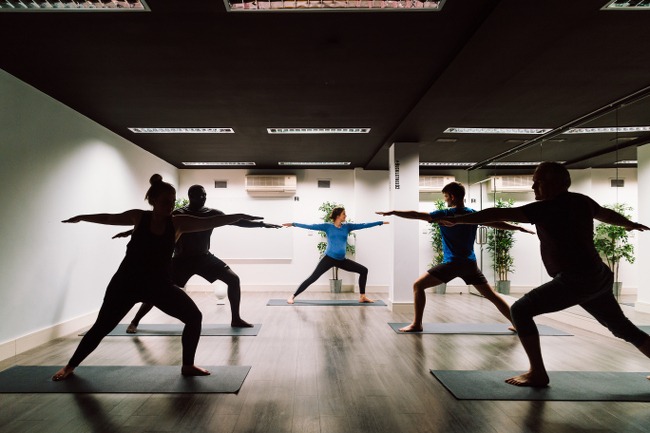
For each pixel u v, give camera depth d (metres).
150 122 5.04
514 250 7.10
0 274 3.37
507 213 2.51
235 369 2.97
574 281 2.42
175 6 2.48
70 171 4.43
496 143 6.09
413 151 5.92
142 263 2.64
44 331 3.90
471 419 2.13
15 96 3.57
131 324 4.21
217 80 3.70
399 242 5.86
